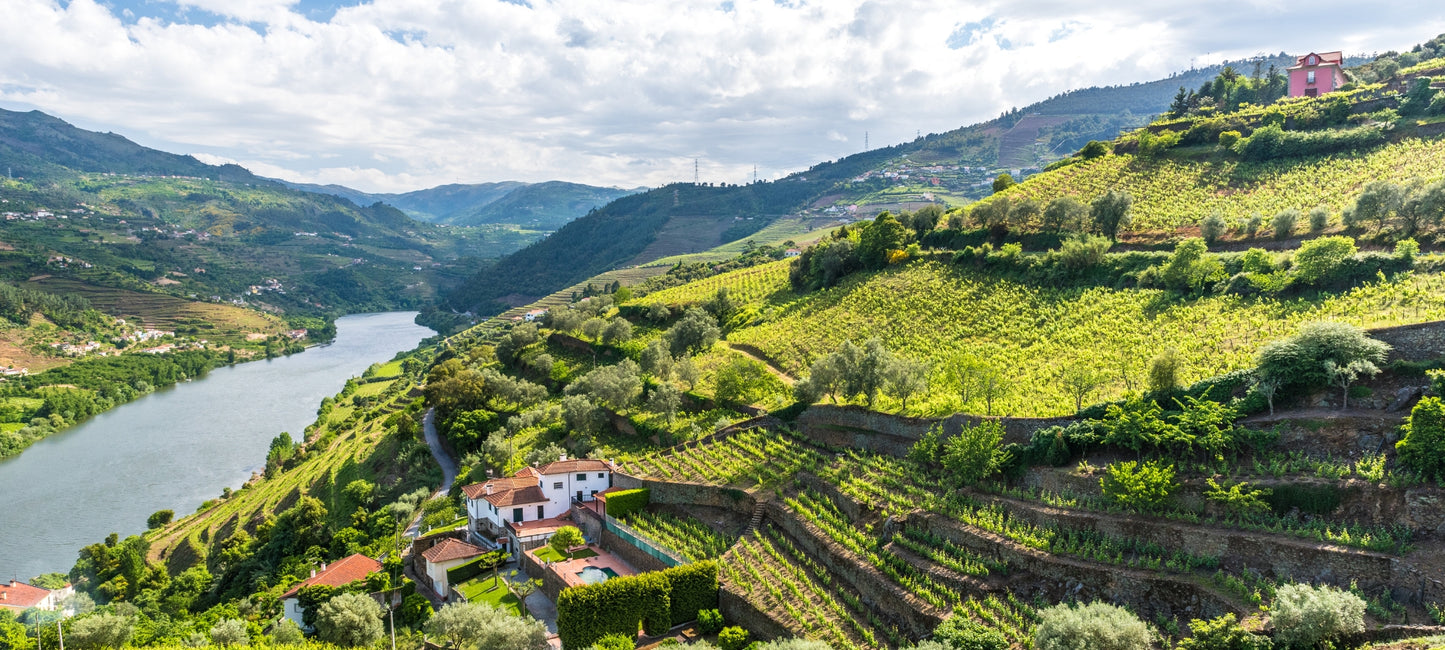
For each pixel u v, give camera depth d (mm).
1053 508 54844
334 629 68375
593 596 59188
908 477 67000
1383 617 38844
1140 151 154375
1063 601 48562
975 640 45000
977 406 73125
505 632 58375
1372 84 160500
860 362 82938
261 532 112500
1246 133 145625
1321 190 116125
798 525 66250
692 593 62062
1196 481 50531
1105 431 57562
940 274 128875
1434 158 111125
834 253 150125
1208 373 66062
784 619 56031
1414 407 44688
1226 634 40188
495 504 86875
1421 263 73875
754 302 161500
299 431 186375
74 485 148000
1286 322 74312
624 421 112312
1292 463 48375
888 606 54125
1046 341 93125
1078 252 108250
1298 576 43281
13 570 110062
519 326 188500
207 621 82938
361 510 109688
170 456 166250
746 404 100625
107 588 100688
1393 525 42875
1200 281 89625
